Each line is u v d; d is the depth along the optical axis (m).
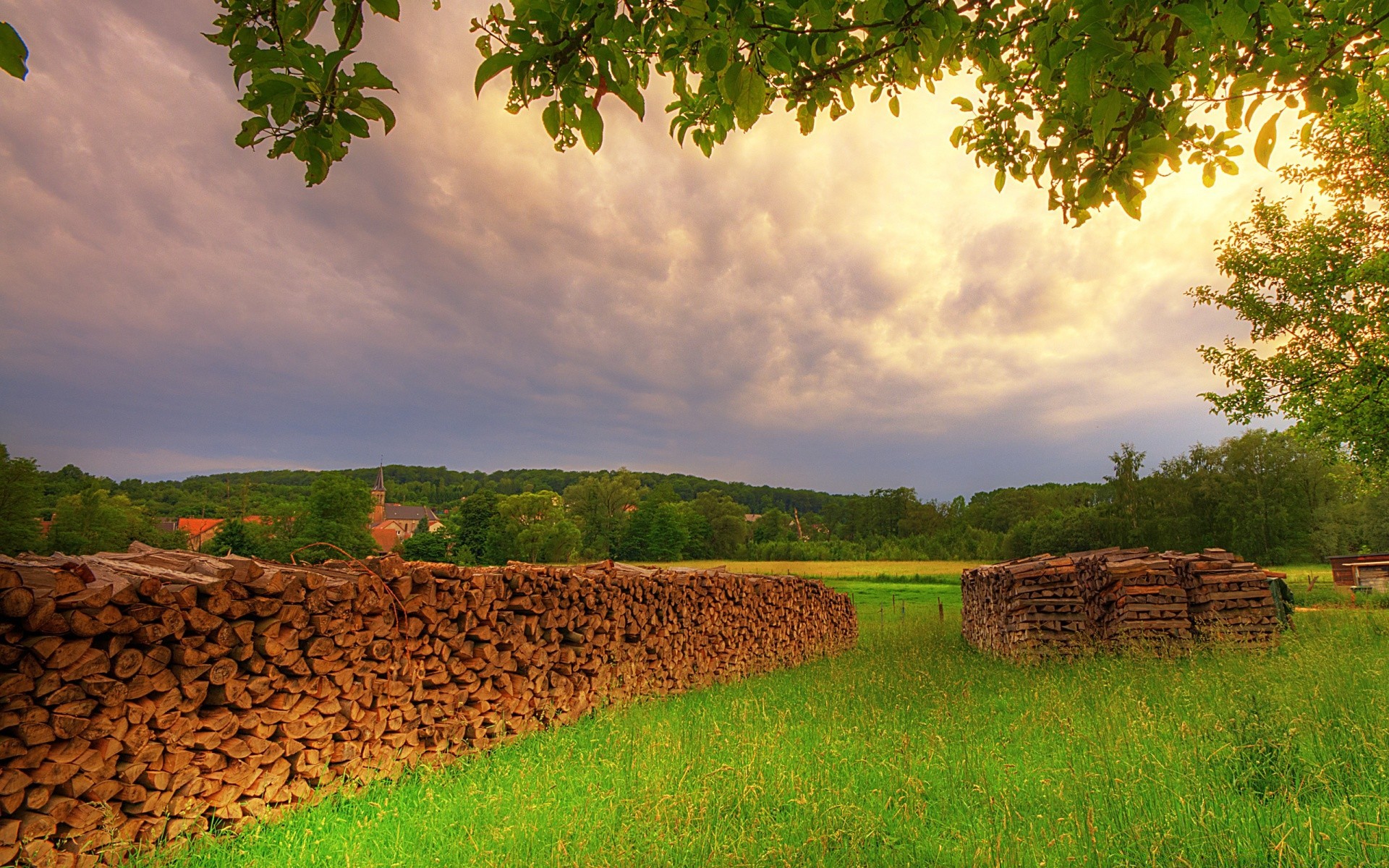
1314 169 16.69
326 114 2.23
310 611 4.74
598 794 4.60
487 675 6.29
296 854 3.75
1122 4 2.09
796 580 14.88
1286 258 16.83
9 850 3.14
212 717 4.08
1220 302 18.23
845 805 4.21
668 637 9.34
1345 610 16.75
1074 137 3.41
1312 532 62.47
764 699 8.06
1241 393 17.23
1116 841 3.64
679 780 4.68
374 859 3.67
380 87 2.18
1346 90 2.70
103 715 3.54
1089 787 4.36
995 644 12.77
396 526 136.12
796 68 2.91
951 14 2.51
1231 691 6.60
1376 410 14.83
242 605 4.27
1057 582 11.38
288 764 4.53
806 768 4.98
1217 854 3.44
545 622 7.09
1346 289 15.92
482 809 4.31
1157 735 5.39
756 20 2.23
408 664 5.48
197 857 3.69
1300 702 5.95
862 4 2.50
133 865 3.52
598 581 7.99
